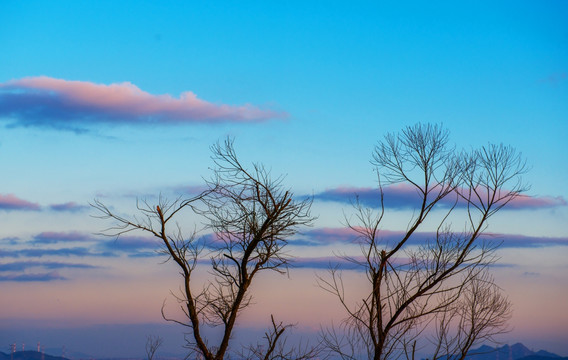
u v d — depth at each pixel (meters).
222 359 16.39
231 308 16.88
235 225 17.28
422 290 17.33
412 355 16.81
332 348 16.88
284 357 16.72
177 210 17.02
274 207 17.14
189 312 16.72
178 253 16.94
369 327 17.02
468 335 17.08
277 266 17.28
